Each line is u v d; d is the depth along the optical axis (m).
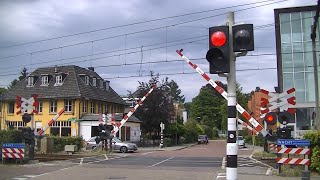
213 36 7.90
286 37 47.44
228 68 7.82
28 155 25.17
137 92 53.94
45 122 55.28
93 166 21.41
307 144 16.12
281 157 16.56
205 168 20.16
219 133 121.69
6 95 59.53
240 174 16.98
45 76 58.34
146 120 53.03
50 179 15.81
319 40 45.56
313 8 46.78
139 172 18.25
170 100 54.50
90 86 58.81
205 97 122.06
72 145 33.62
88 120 52.34
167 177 16.30
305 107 45.62
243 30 7.77
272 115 18.16
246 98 94.56
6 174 17.58
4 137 27.28
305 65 46.56
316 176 15.72
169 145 55.44
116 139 37.50
